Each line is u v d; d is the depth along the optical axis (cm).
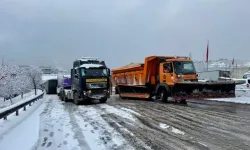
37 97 2375
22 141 762
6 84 3950
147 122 1041
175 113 1281
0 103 4162
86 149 667
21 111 1503
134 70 2259
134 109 1478
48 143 737
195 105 1658
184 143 710
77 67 2000
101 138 783
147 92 2131
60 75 3034
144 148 666
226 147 667
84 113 1395
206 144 698
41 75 6631
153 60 2042
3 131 900
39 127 986
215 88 1722
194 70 1822
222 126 932
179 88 1728
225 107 1518
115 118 1166
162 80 1905
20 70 4706
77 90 1981
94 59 2211
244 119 1075
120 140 752
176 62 1800
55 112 1477
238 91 2342
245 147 665
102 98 1977
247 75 2664
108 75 2002
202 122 1017
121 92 2480
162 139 758
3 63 3959
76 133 864
